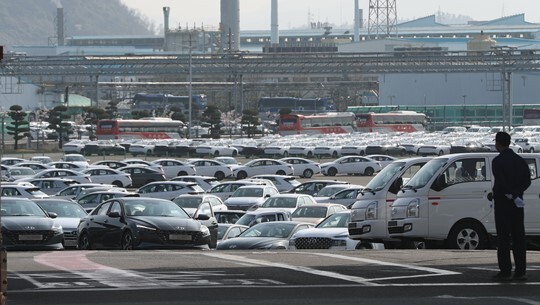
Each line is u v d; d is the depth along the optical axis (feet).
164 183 485.97
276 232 268.62
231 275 156.87
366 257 183.42
